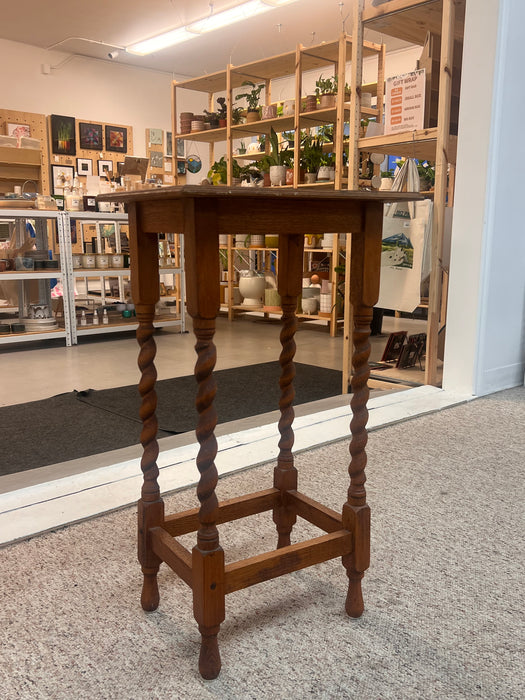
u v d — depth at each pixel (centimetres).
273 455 214
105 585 138
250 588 138
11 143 673
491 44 275
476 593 135
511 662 113
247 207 106
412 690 106
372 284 120
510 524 168
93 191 605
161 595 135
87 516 167
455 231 299
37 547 153
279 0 720
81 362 471
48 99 965
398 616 127
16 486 220
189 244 102
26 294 588
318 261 706
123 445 274
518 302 318
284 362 141
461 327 303
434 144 331
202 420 105
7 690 105
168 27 857
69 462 246
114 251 607
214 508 106
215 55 998
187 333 629
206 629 107
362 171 596
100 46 946
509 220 300
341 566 149
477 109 283
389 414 267
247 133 743
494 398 302
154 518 126
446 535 161
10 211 511
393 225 325
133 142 1069
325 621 126
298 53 612
